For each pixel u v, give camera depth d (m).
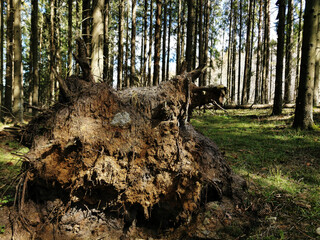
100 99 2.46
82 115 2.38
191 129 2.92
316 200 2.78
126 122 2.35
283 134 6.62
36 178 2.25
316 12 6.68
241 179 3.16
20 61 8.17
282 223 2.40
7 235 2.12
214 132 7.46
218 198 2.81
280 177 3.62
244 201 2.81
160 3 9.44
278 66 10.23
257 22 21.81
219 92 2.45
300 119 7.11
